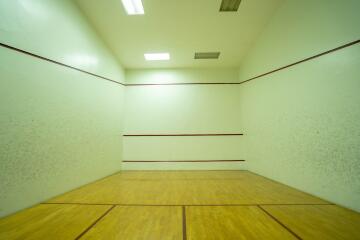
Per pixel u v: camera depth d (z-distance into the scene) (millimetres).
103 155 3750
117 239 1405
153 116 4879
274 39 3342
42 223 1665
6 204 1807
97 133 3543
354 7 1944
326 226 1600
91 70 3379
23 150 1998
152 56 4508
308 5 2549
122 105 4758
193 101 4938
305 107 2629
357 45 1924
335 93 2164
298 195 2498
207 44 4113
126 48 4180
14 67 1926
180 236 1448
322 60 2342
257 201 2268
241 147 4762
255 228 1573
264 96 3740
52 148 2404
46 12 2346
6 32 1848
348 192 2004
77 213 1896
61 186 2549
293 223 1666
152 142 4793
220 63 4836
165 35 3811
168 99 4945
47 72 2354
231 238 1415
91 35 3402
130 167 4695
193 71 5000
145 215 1854
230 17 3373
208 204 2172
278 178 3283
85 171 3121
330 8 2215
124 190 2777
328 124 2250
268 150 3607
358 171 1907
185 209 2018
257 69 3992
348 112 2014
